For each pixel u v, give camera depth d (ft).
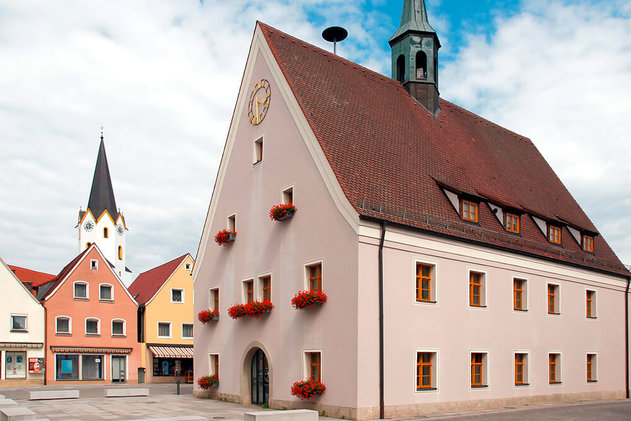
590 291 108.37
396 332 72.02
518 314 90.17
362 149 83.97
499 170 114.11
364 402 67.41
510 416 71.26
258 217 90.07
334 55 101.24
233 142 99.60
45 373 156.56
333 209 74.49
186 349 182.91
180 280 188.55
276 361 81.41
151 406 82.84
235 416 68.74
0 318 152.66
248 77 97.30
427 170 91.86
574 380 99.96
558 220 110.01
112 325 170.71
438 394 75.56
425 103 111.34
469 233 84.53
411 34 113.50
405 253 74.69
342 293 71.36
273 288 84.28
